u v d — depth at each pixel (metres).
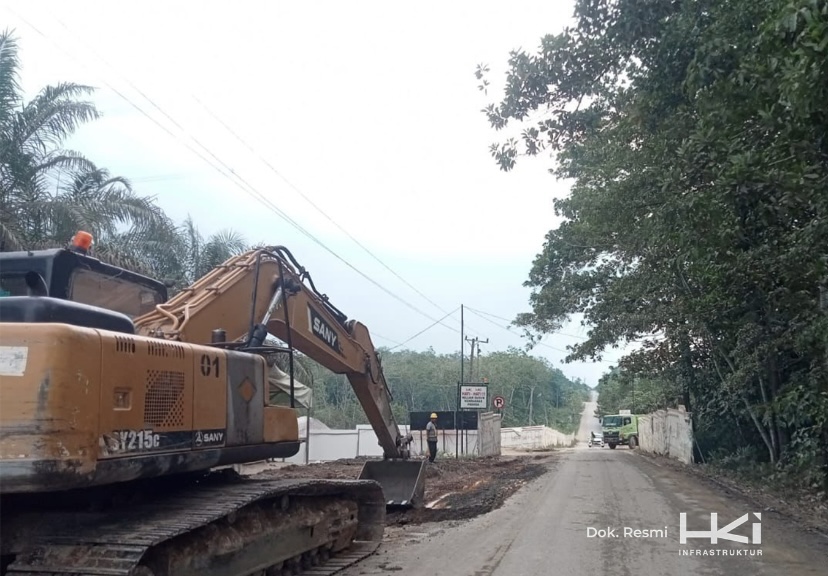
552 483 18.69
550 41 11.42
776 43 7.98
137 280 8.05
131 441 5.83
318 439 30.02
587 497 15.61
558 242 28.77
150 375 6.13
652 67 11.04
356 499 10.80
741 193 9.10
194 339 7.80
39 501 6.25
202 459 6.78
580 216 23.28
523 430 53.84
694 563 9.16
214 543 6.84
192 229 24.91
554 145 12.59
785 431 20.12
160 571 6.18
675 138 11.30
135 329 7.08
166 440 6.26
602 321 27.25
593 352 27.00
